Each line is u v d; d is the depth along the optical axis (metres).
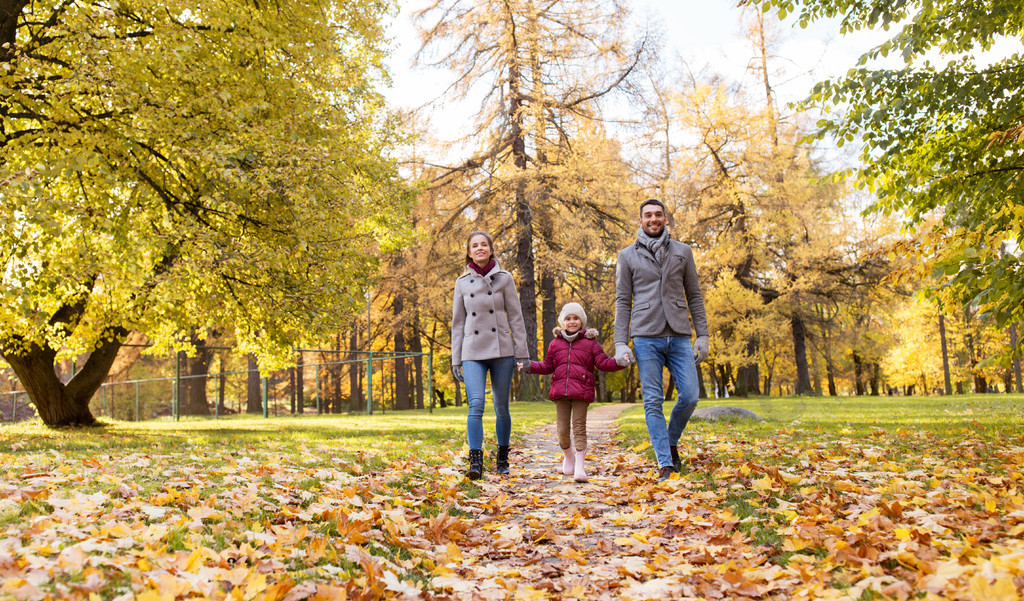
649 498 3.66
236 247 7.80
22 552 1.87
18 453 5.18
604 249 20.20
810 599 1.88
